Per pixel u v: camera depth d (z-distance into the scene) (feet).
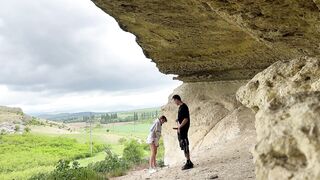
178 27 33.60
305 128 6.63
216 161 36.60
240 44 37.04
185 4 27.99
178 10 29.40
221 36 35.27
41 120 360.89
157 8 29.53
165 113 59.06
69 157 161.89
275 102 7.74
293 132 6.81
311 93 7.30
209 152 43.16
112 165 56.90
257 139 7.70
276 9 20.35
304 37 22.18
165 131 58.70
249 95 16.87
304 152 6.52
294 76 14.52
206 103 54.44
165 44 39.11
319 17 19.48
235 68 45.73
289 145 6.77
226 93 53.11
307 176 6.22
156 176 35.86
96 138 260.83
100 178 44.32
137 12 30.89
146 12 30.63
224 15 23.08
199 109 54.54
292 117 6.96
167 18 31.55
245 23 22.56
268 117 7.40
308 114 6.72
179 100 35.94
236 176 28.04
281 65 15.87
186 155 35.65
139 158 81.56
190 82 57.06
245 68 44.80
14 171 113.60
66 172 44.04
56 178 43.62
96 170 53.52
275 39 23.49
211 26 32.53
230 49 39.04
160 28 34.45
